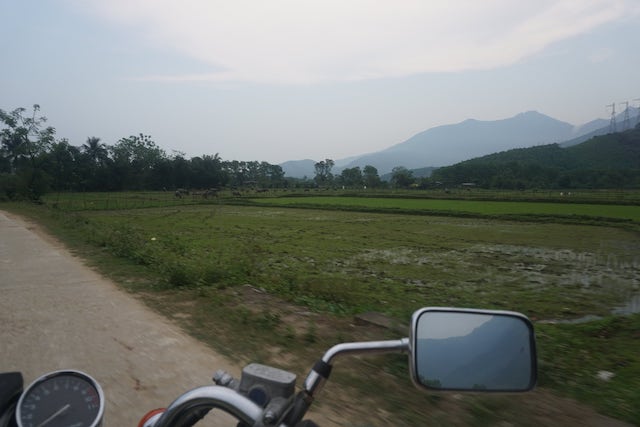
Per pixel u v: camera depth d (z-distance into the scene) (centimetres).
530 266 1295
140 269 877
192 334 493
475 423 298
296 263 1175
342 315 584
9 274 823
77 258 999
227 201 4666
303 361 420
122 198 5031
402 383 361
